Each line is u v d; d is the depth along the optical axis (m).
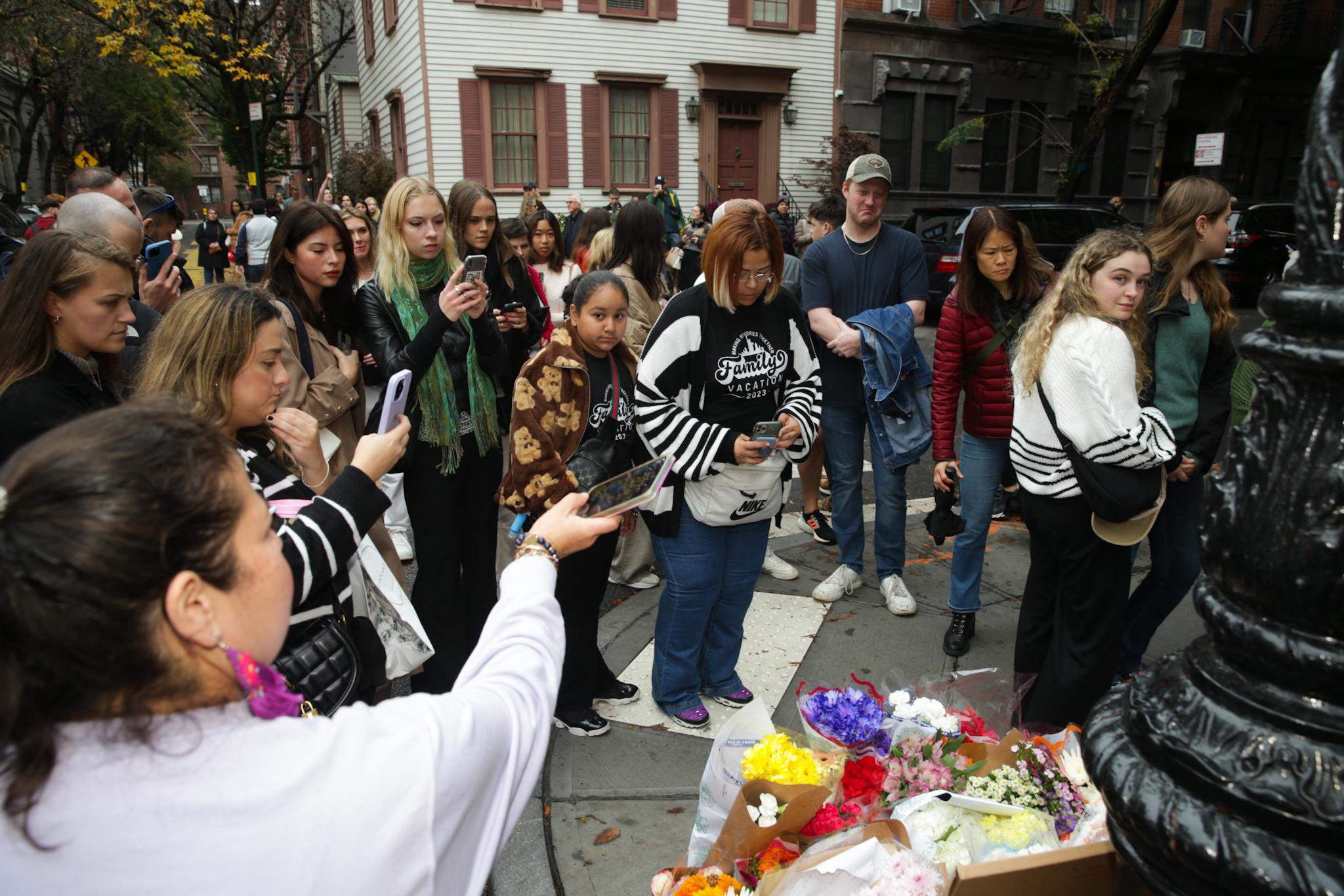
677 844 2.37
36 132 38.56
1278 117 22.22
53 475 0.74
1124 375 2.29
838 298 3.80
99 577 0.71
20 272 1.96
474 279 2.77
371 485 1.70
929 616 3.74
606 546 2.84
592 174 15.95
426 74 14.67
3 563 0.72
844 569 3.91
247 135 21.64
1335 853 0.94
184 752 0.76
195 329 1.74
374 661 1.97
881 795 1.96
